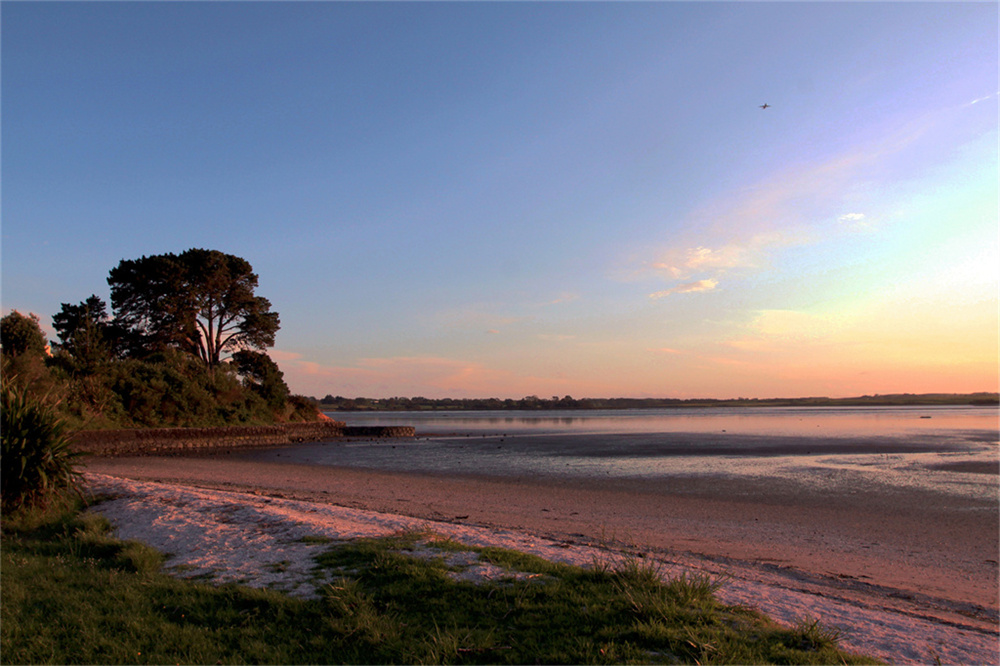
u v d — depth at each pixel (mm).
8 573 8602
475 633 6160
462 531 11492
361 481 24812
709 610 6777
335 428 58969
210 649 6004
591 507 18344
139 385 41750
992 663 6172
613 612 6617
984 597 9867
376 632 6133
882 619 7473
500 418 132625
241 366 55656
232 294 53375
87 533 10680
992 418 107688
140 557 9109
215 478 24656
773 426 78438
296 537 10094
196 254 51000
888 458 34156
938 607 8945
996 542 14031
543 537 12258
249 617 6766
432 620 6547
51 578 8391
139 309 50250
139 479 21797
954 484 23500
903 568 11711
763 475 26547
